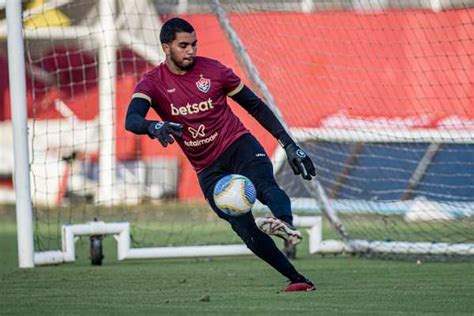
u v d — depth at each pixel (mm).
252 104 25125
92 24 51312
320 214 43375
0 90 72625
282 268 25984
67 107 62375
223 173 25219
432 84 39594
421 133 39969
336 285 27891
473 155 39031
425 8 40438
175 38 24375
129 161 61719
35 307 24000
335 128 41469
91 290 27703
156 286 28547
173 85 24844
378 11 42906
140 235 45906
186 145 25234
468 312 22062
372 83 41875
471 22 36281
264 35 41250
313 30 42562
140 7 49688
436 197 40531
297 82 41969
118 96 55062
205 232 47219
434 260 35656
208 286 28375
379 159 41469
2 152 72500
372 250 37031
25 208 35156
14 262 38375
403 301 24078
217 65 25172
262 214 42719
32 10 41969
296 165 24344
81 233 36062
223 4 38531
